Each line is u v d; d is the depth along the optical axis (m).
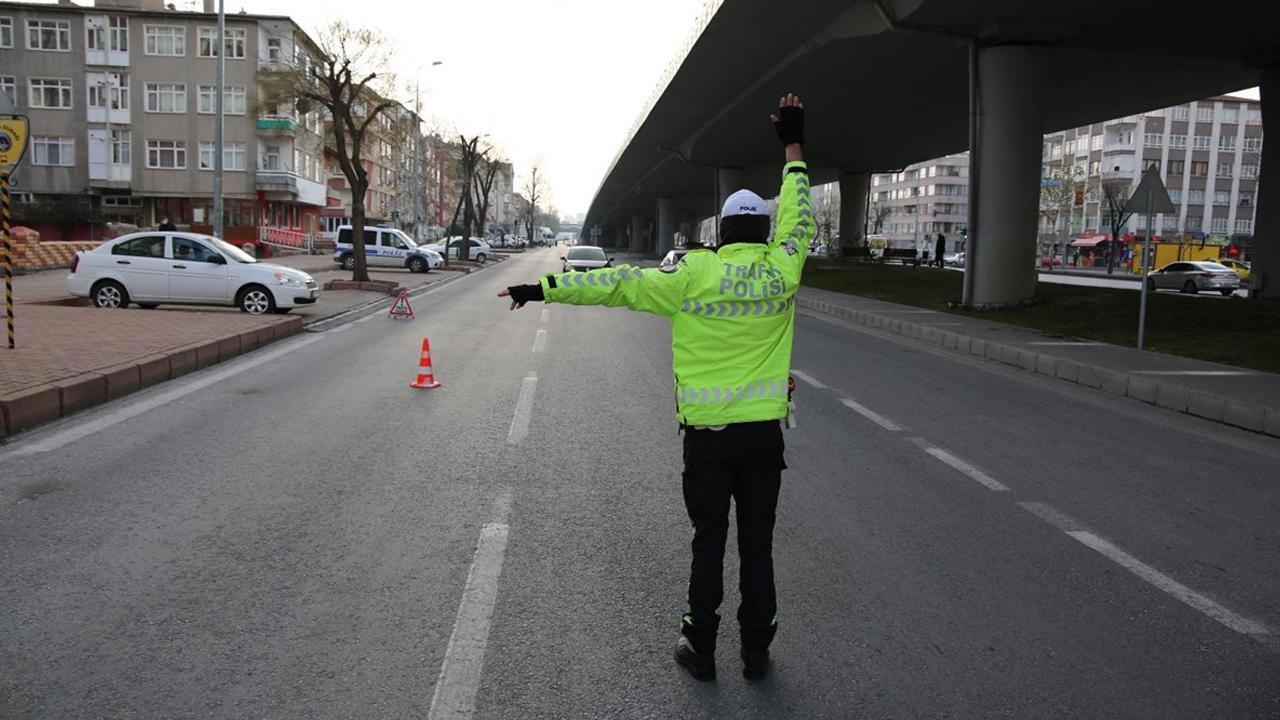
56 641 3.52
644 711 3.12
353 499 5.50
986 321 17.92
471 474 6.15
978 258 20.84
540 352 12.84
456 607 3.94
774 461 3.42
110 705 3.06
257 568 4.33
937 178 115.12
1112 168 84.31
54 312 14.50
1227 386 9.62
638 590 4.18
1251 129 84.38
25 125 9.93
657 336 15.23
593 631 3.74
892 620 3.91
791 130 3.77
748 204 3.53
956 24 20.45
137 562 4.37
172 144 50.69
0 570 4.23
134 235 16.33
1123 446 7.59
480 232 62.06
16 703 3.05
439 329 15.78
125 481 5.77
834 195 115.94
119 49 49.88
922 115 35.91
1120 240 76.56
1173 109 82.94
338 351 12.59
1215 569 4.61
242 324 13.63
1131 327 15.95
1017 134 20.44
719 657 3.56
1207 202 84.06
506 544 4.75
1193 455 7.31
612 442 7.20
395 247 37.44
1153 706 3.21
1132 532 5.19
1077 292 22.09
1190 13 19.78
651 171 63.75
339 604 3.94
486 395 9.27
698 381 3.38
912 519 5.34
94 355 9.80
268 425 7.61
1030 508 5.61
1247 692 3.32
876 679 3.38
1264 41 22.36
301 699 3.13
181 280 16.17
